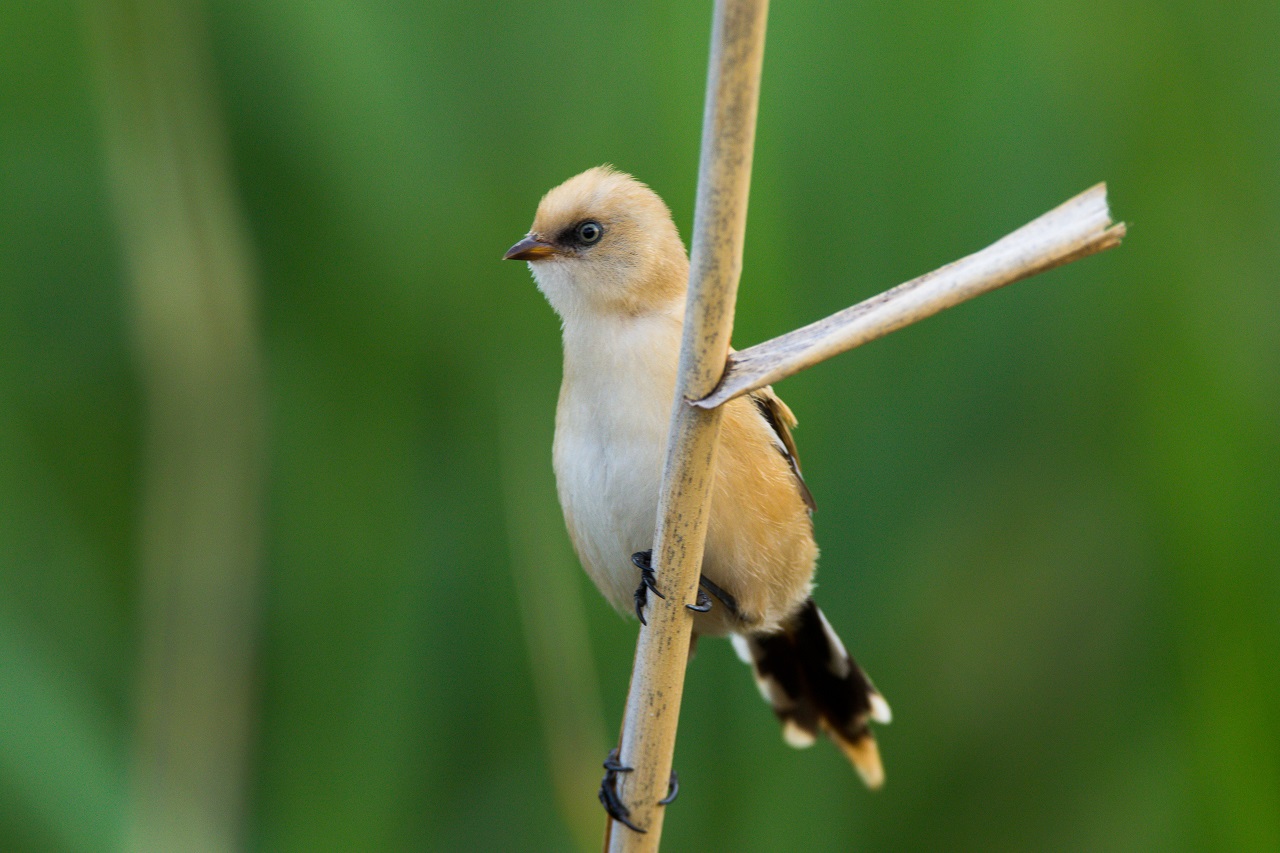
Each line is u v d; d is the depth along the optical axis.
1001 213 2.79
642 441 2.77
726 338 2.71
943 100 2.79
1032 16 2.79
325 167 2.78
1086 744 2.81
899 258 2.79
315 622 2.78
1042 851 2.80
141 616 2.77
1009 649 2.81
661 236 2.78
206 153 2.77
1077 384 2.80
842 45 2.78
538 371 2.79
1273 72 2.79
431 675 2.78
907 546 2.79
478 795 2.79
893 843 2.80
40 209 2.81
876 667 2.81
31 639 2.79
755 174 2.77
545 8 2.78
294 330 2.78
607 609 2.80
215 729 2.76
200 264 2.76
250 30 2.78
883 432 2.79
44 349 2.81
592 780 2.77
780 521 2.77
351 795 2.77
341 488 2.78
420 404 2.79
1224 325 2.79
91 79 2.81
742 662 2.80
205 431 2.76
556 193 2.78
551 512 2.79
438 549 2.79
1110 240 2.69
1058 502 2.80
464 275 2.79
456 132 2.78
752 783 2.80
